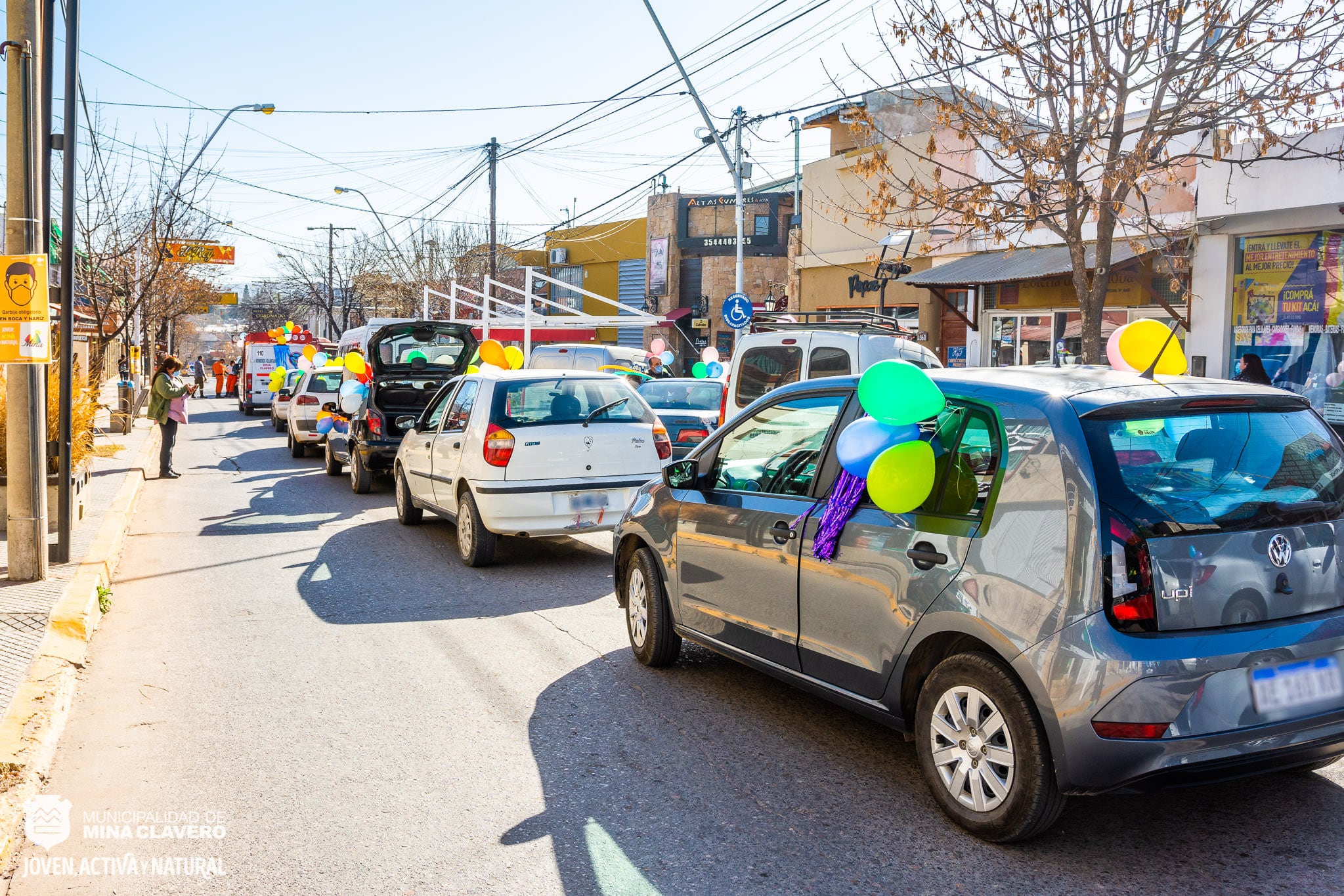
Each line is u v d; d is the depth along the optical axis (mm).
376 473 15609
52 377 9875
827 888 3475
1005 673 3625
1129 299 14484
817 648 4539
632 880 3559
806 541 4582
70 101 8164
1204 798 4148
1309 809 4020
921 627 3930
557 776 4480
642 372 17750
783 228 37031
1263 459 3729
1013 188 16141
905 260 19859
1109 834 3834
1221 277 13203
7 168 7445
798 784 4359
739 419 5469
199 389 52188
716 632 5344
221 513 12531
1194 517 3449
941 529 3918
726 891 3471
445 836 3916
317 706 5434
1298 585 3555
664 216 38219
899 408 3982
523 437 8516
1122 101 10586
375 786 4395
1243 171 11070
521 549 9969
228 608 7645
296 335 35656
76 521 10266
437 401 10711
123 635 6906
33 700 5109
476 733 5016
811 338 10969
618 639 6695
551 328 26453
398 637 6781
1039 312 16719
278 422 27688
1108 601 3354
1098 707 3322
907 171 19797
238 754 4766
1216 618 3412
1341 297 12078
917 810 4078
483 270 49125
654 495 5988
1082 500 3445
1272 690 3424
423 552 9805
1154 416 3674
